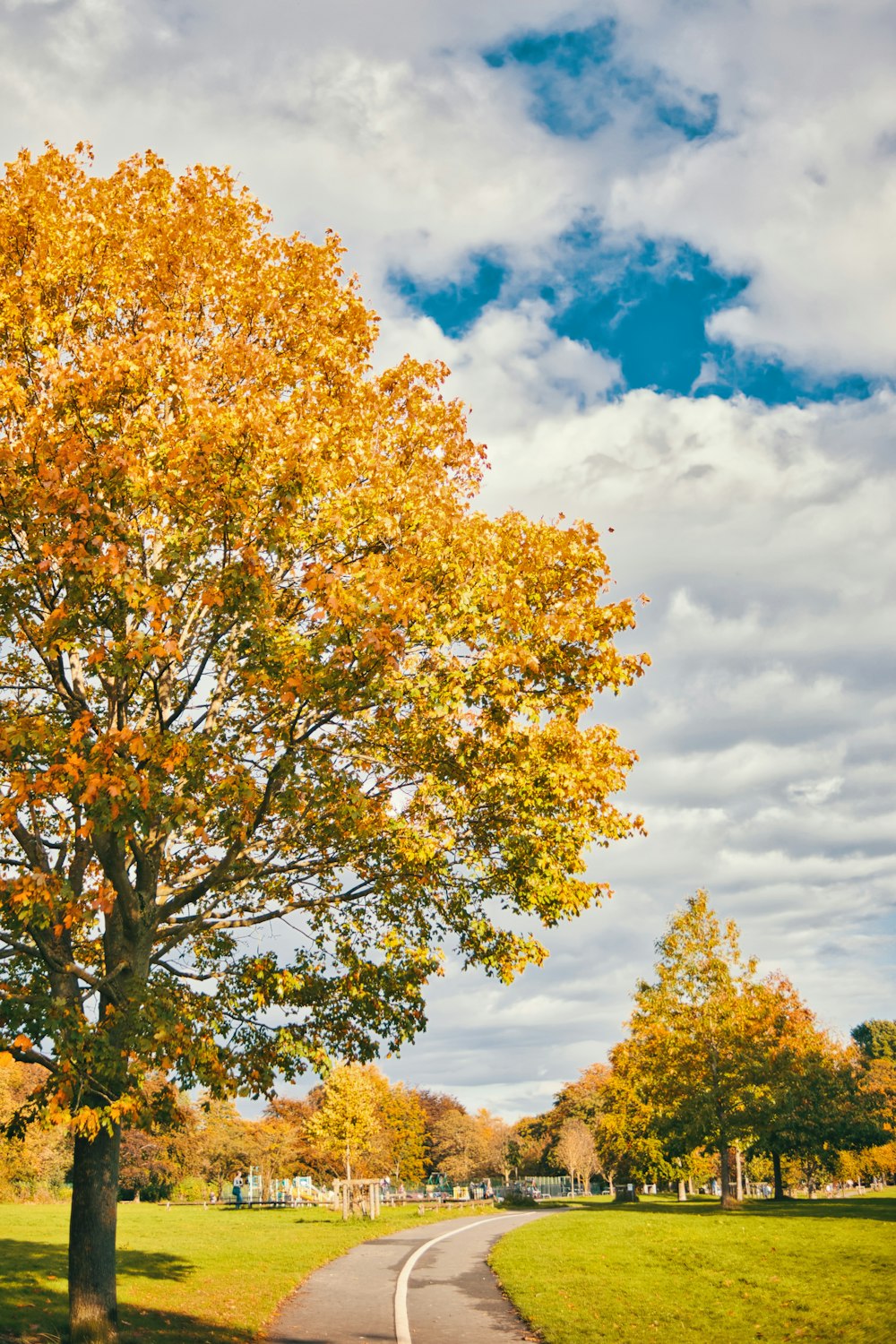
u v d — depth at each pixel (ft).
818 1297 56.75
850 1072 163.43
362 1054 51.49
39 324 46.68
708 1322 52.34
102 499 42.55
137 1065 38.11
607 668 48.19
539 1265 74.95
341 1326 53.26
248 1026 50.11
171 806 40.11
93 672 46.91
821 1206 124.57
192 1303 56.24
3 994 37.76
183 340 49.08
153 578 42.45
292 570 49.24
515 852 47.01
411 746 46.93
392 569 45.60
